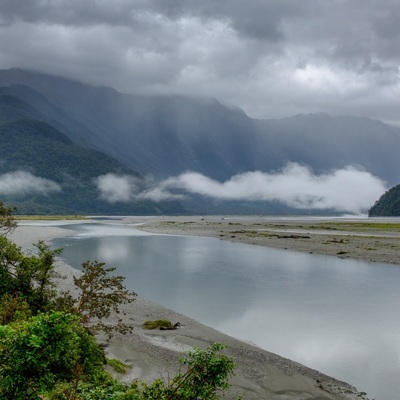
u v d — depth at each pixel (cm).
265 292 3612
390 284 3988
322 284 3981
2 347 897
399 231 11419
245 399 1633
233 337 2438
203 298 3378
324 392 1727
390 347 2288
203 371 986
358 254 6244
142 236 9762
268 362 2028
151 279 4178
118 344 2223
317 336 2459
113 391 1017
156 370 1906
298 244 7769
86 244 7575
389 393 1750
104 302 1866
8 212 3203
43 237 8656
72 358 1027
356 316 2861
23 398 870
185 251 6656
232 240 8762
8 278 2208
